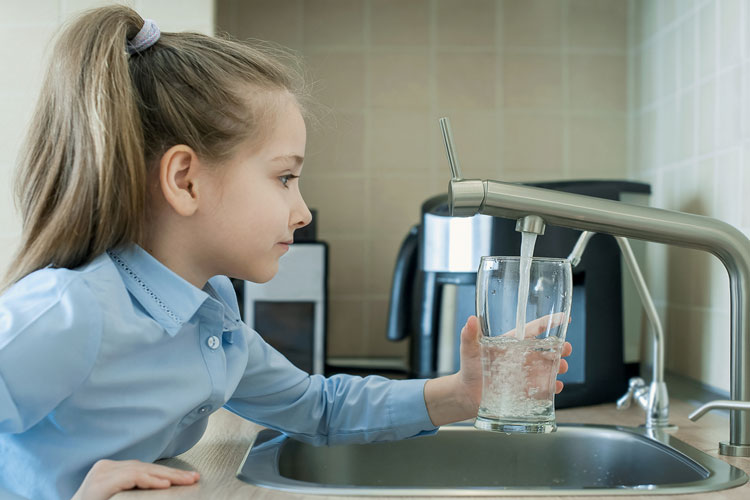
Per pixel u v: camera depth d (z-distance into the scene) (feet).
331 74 5.51
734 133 3.70
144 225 2.54
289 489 2.13
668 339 4.52
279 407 2.97
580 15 5.49
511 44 5.51
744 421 2.75
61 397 2.20
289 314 4.50
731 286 2.75
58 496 2.31
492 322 2.35
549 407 2.34
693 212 4.21
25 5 4.37
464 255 4.02
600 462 3.11
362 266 5.54
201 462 2.56
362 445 3.20
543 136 5.49
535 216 2.43
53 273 2.29
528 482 3.18
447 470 3.22
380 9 5.52
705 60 4.07
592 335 3.88
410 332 4.56
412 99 5.52
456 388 2.89
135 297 2.44
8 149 4.35
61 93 2.46
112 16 2.53
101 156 2.35
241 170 2.54
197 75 2.55
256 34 5.49
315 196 5.52
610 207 2.50
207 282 2.84
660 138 4.81
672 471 2.73
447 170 5.52
